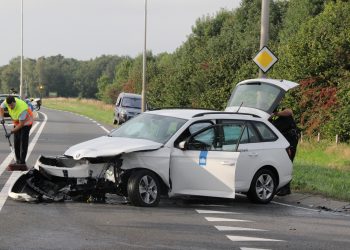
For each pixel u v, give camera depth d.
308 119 30.28
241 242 7.96
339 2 33.12
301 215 10.42
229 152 10.96
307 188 13.32
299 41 31.20
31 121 15.04
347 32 29.55
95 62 184.88
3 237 7.71
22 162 14.95
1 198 10.63
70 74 184.88
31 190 10.55
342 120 27.20
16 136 14.86
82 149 10.45
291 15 49.38
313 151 25.33
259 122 11.82
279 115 13.01
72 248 7.24
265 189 11.59
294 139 12.80
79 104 84.56
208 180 10.80
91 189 10.48
